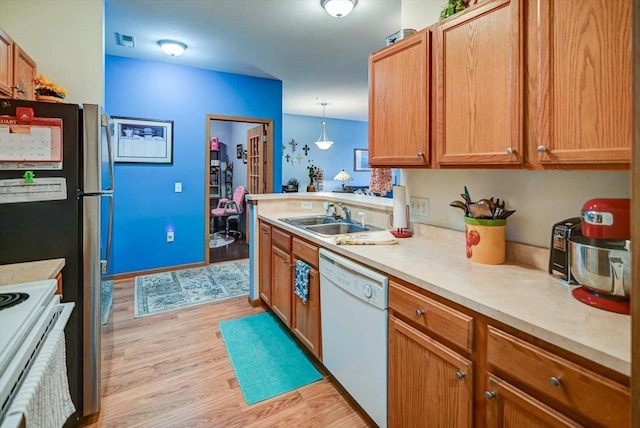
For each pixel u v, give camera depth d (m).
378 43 3.48
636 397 0.56
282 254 2.53
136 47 3.57
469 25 1.35
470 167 1.40
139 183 3.99
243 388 1.94
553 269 1.29
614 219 0.97
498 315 0.98
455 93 1.42
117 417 1.70
